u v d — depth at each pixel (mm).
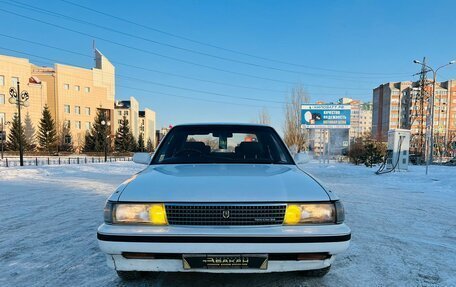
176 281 2873
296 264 2289
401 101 85625
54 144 58906
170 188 2416
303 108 26562
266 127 4109
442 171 15461
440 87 85000
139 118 118062
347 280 2934
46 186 9977
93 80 73000
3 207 6422
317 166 21281
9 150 53875
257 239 2189
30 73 60406
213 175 2709
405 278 3000
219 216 2264
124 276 2826
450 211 6266
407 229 4836
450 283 2900
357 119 91500
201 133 3906
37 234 4434
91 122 72125
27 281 2908
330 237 2250
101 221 5207
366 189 9742
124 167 20891
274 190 2404
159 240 2193
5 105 56438
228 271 2219
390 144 16328
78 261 3395
